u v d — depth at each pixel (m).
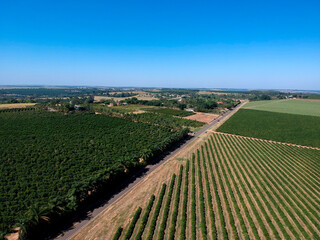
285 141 101.88
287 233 37.81
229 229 38.38
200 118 162.12
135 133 100.88
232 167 66.81
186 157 74.44
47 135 85.19
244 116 173.12
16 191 47.16
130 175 59.62
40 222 35.28
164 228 37.78
